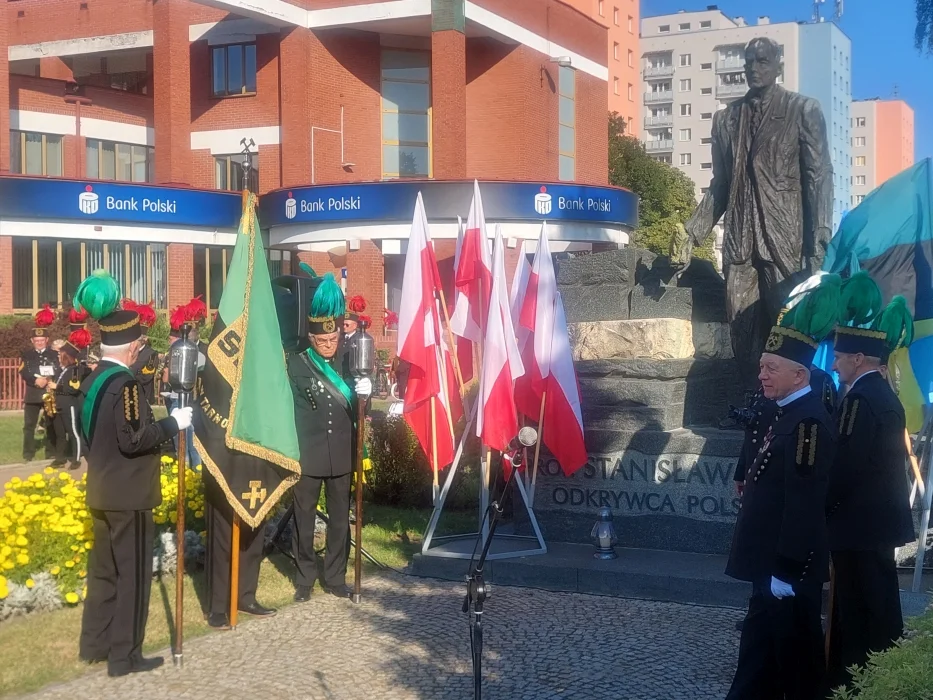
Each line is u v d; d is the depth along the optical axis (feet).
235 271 21.17
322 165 93.91
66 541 22.59
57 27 113.09
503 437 24.62
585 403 27.17
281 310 23.97
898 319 17.35
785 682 14.84
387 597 23.62
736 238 27.48
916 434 25.25
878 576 16.15
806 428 14.42
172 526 25.95
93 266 88.94
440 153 89.76
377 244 89.51
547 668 18.54
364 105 96.94
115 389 18.25
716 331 29.32
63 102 100.63
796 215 26.73
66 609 22.44
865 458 16.20
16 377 70.08
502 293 24.77
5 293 82.48
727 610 22.08
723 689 17.44
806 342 14.78
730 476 24.97
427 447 26.76
